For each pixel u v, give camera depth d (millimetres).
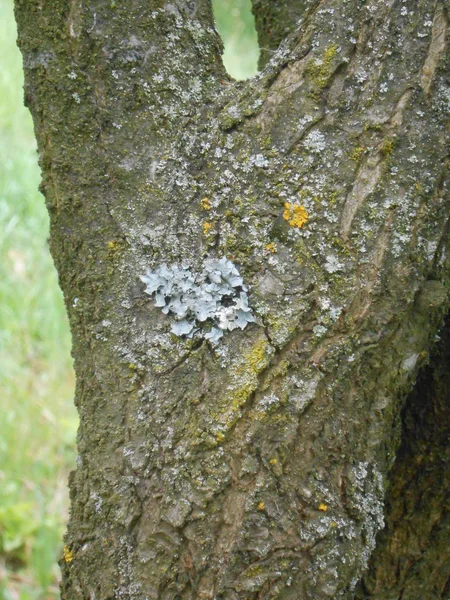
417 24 688
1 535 1325
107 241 709
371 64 691
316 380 689
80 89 707
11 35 2824
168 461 693
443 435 822
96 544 707
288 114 699
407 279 693
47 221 2072
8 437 1492
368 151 691
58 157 711
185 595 690
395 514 835
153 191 708
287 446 687
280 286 693
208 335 695
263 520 685
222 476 686
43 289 1868
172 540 691
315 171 694
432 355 809
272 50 857
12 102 2477
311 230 693
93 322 712
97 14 704
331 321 690
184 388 696
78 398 729
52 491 1428
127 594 697
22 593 1223
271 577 684
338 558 692
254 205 699
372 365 698
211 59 728
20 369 1677
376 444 705
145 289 703
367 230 691
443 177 698
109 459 705
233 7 3373
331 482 694
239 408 687
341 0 695
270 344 689
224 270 696
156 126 710
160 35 713
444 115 692
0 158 2227
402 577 838
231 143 706
